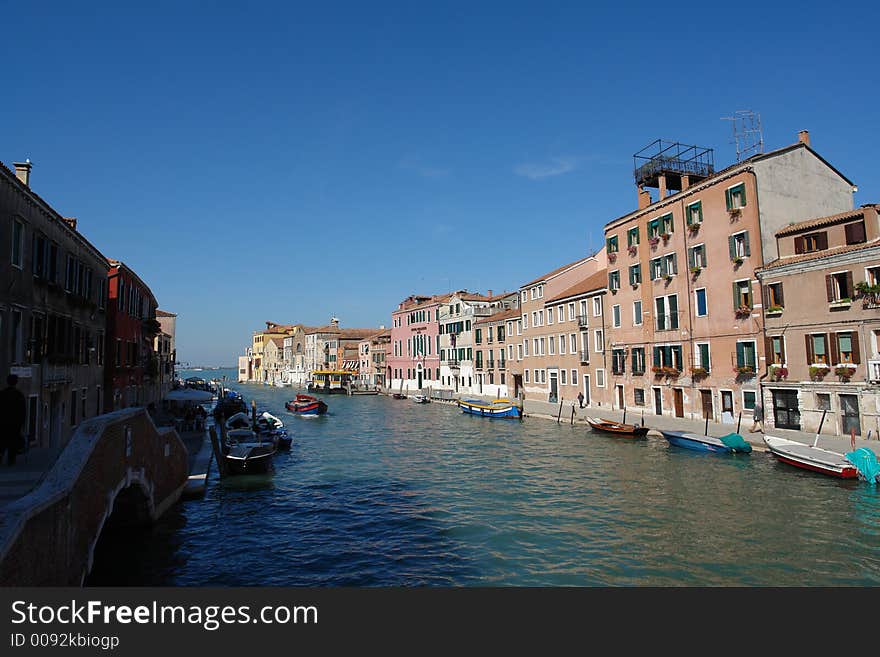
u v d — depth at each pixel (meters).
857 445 18.58
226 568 10.61
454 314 57.12
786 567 10.11
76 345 19.25
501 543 11.74
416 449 24.78
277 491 16.88
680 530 12.21
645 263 30.91
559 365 40.06
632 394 32.00
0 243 13.08
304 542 12.11
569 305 38.72
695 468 18.28
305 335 98.12
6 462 11.28
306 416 41.50
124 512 12.27
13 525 5.77
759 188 24.30
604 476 17.61
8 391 10.67
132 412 10.86
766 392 23.27
